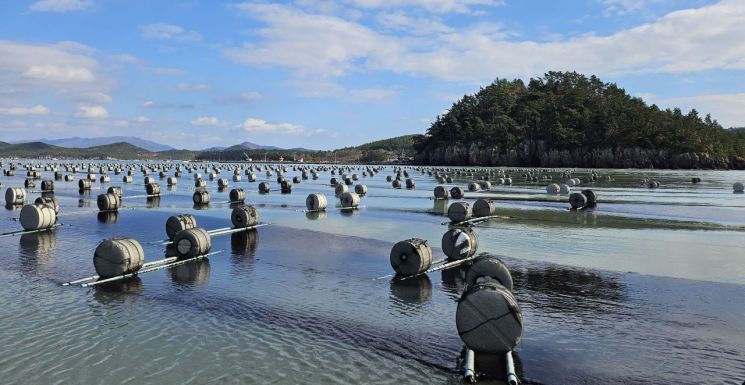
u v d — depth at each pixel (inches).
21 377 402.3
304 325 524.4
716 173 6092.5
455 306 591.2
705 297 629.0
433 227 1242.6
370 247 964.0
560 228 1236.5
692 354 449.4
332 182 3095.5
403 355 447.2
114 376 404.8
